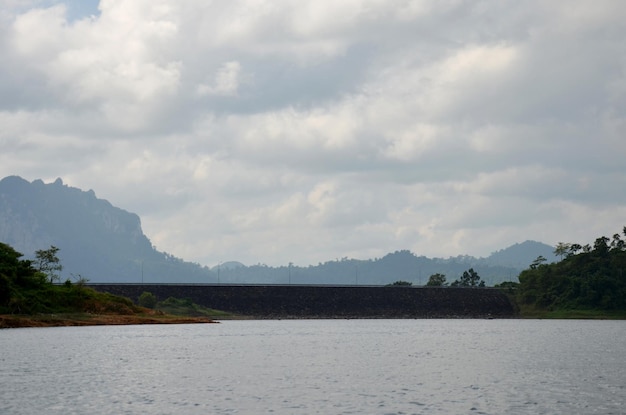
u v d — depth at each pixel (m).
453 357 102.12
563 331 190.88
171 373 78.38
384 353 109.06
